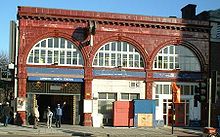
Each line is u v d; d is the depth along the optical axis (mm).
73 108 39156
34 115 35000
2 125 36406
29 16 38031
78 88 39250
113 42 40000
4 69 58781
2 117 39906
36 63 38219
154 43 40875
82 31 39219
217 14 42406
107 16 39562
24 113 37625
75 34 39031
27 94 38094
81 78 39000
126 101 38438
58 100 41250
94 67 39312
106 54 39781
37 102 40969
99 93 39469
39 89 38344
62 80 38531
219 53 42406
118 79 39844
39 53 38312
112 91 39688
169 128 38156
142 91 40406
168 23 41000
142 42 40531
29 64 37969
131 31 40281
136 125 38219
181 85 41500
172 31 41344
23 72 37812
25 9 37938
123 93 39969
